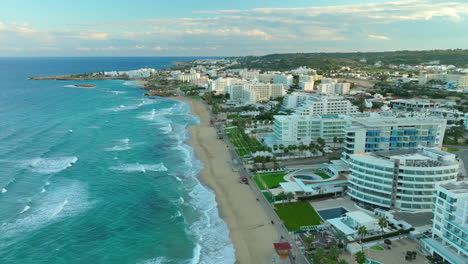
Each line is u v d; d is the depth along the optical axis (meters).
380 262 81.69
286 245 87.44
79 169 152.25
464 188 83.88
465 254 75.81
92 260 88.12
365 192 113.62
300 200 120.62
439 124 149.75
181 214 113.56
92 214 112.00
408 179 104.44
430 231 92.69
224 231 102.88
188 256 90.81
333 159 160.25
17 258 87.75
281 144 175.12
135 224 106.81
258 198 123.69
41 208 114.44
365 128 143.75
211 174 149.88
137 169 155.00
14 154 170.00
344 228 94.81
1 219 106.06
